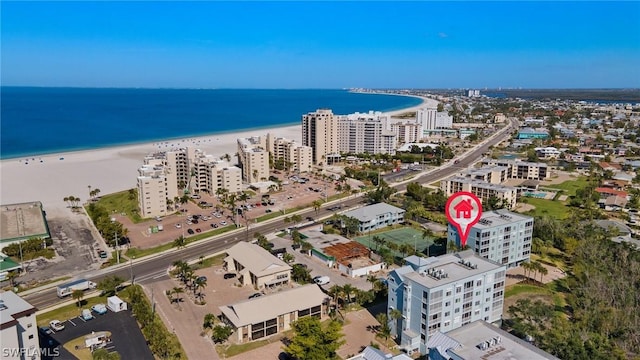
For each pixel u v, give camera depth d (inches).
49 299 7357.3
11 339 4845.0
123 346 5920.3
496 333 5167.3
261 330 6205.7
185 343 6033.5
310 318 5689.0
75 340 6048.2
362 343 6018.7
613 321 6279.5
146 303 6889.8
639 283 7362.2
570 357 5305.1
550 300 7126.0
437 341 5007.4
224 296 7381.9
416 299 5703.7
